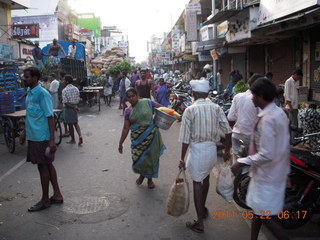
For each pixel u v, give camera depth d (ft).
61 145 27.78
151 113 17.51
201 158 13.05
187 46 92.99
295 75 24.63
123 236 12.80
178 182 13.53
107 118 42.93
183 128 13.20
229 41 42.93
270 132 9.62
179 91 45.50
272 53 45.34
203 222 13.99
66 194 16.94
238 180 14.47
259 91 9.93
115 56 106.11
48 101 14.64
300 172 13.24
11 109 29.91
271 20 30.22
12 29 56.70
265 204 10.03
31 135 14.57
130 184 18.39
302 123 23.24
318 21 25.16
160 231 13.19
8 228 13.46
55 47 58.18
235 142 15.98
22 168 21.61
